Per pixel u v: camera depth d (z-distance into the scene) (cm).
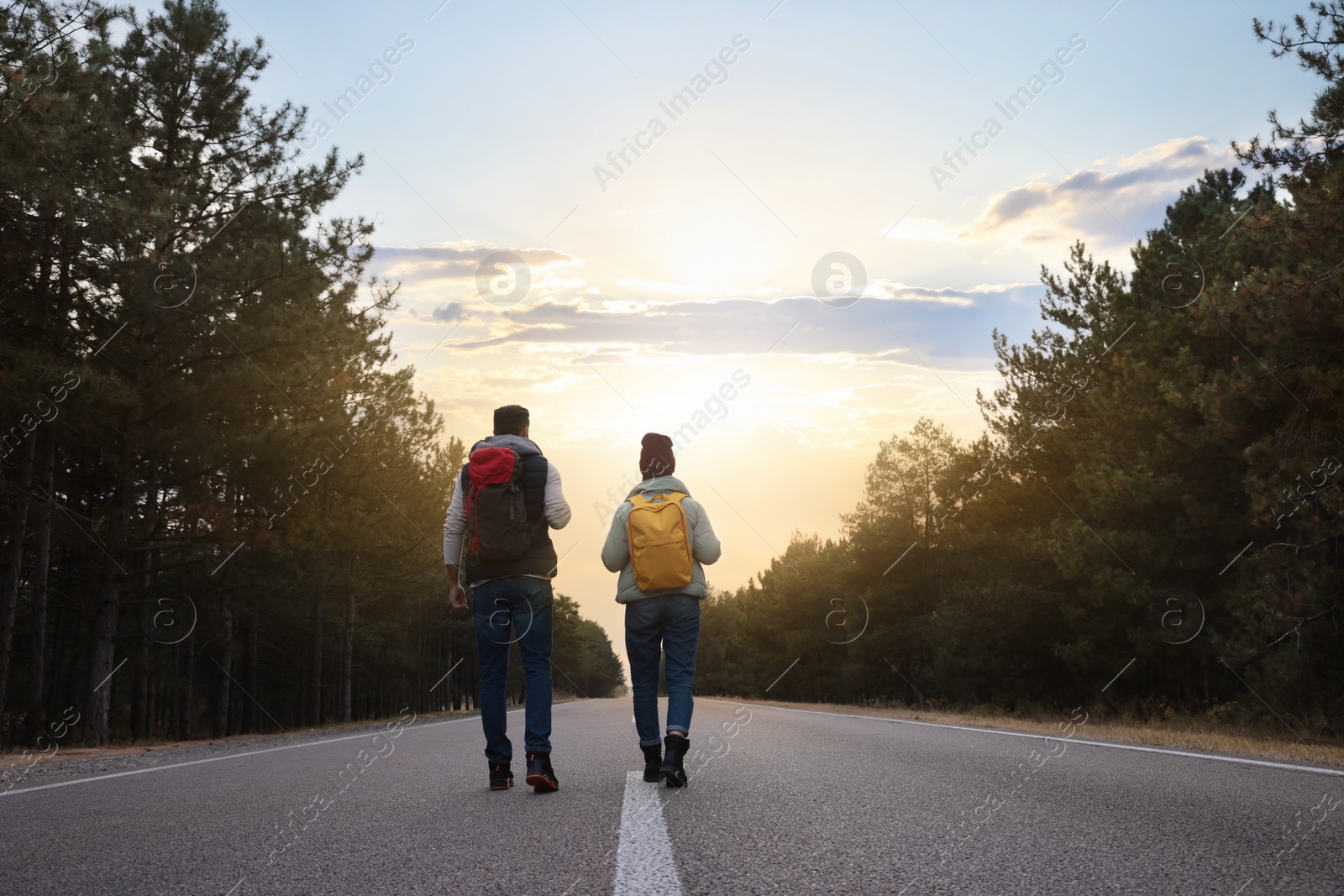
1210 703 1695
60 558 2506
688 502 469
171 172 1633
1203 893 237
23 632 2350
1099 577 1619
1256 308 1084
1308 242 1050
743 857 282
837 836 317
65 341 1573
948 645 2586
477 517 443
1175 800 405
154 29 1688
